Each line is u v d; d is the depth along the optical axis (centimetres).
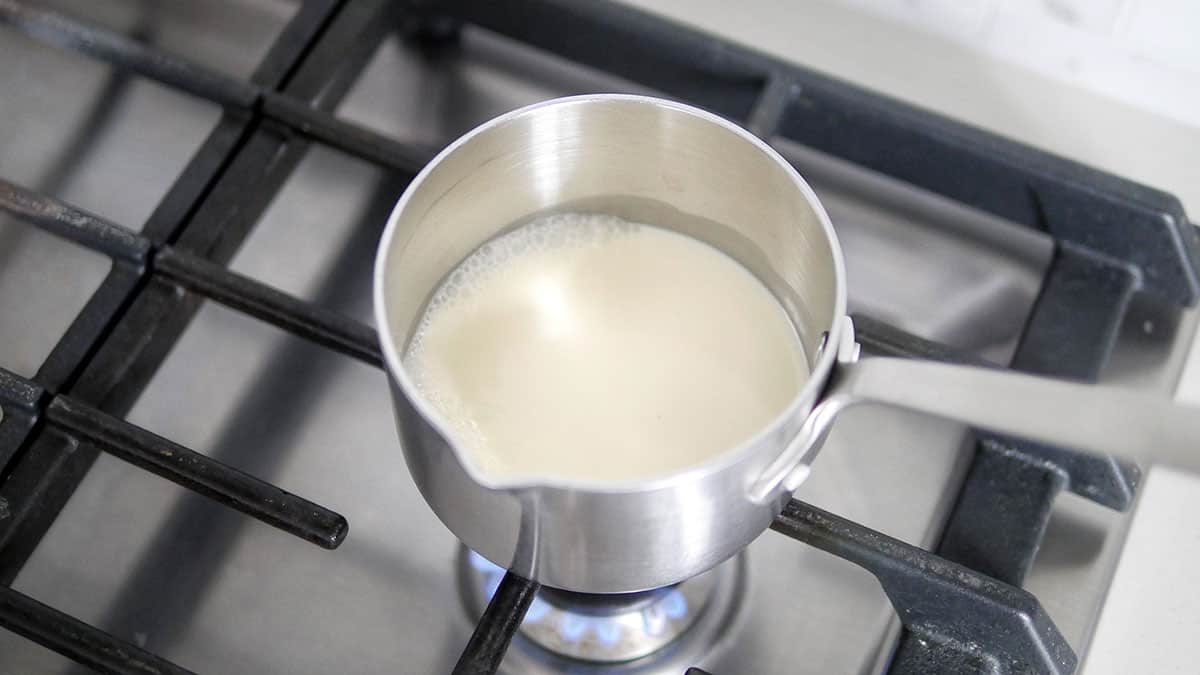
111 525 69
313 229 76
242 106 73
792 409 55
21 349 72
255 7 83
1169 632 69
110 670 62
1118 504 68
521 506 56
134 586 68
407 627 67
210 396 72
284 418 71
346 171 77
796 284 64
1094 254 74
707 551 59
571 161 64
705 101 78
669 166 64
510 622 62
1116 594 70
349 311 74
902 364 57
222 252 72
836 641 67
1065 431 54
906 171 76
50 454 66
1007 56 84
